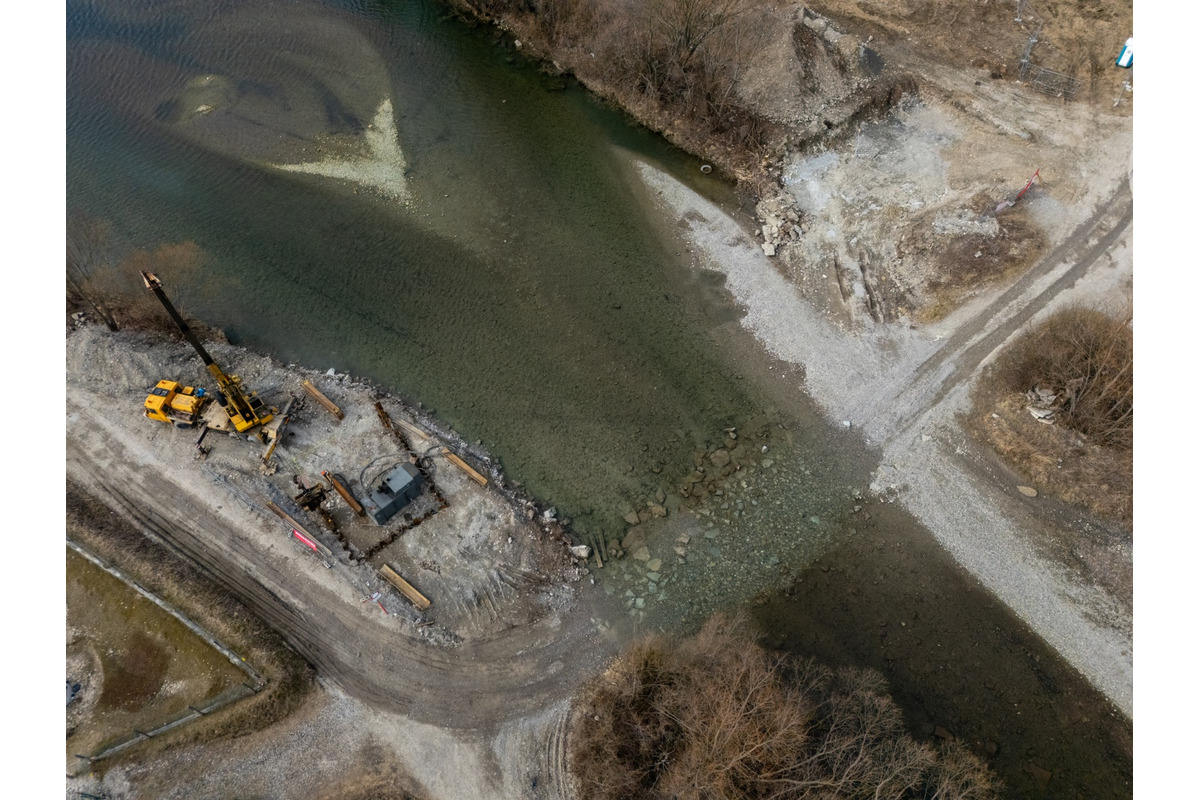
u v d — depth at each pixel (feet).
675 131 213.46
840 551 140.87
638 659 122.01
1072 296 168.66
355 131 215.10
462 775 114.01
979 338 165.07
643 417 159.63
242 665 120.37
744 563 139.74
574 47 232.94
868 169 198.49
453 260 186.39
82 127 217.36
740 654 116.06
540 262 185.98
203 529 138.00
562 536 142.10
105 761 111.34
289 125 216.95
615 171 205.87
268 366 163.53
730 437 156.25
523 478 150.41
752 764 99.76
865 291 175.73
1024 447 148.46
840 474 150.00
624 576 137.80
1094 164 192.03
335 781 112.68
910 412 156.87
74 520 135.95
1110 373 149.28
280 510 138.21
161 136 214.69
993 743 118.73
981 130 203.21
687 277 182.39
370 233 191.52
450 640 127.34
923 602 134.31
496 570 134.41
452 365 167.22
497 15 247.70
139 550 133.59
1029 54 216.54
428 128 216.13
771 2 227.81
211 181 203.10
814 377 163.84
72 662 120.88
